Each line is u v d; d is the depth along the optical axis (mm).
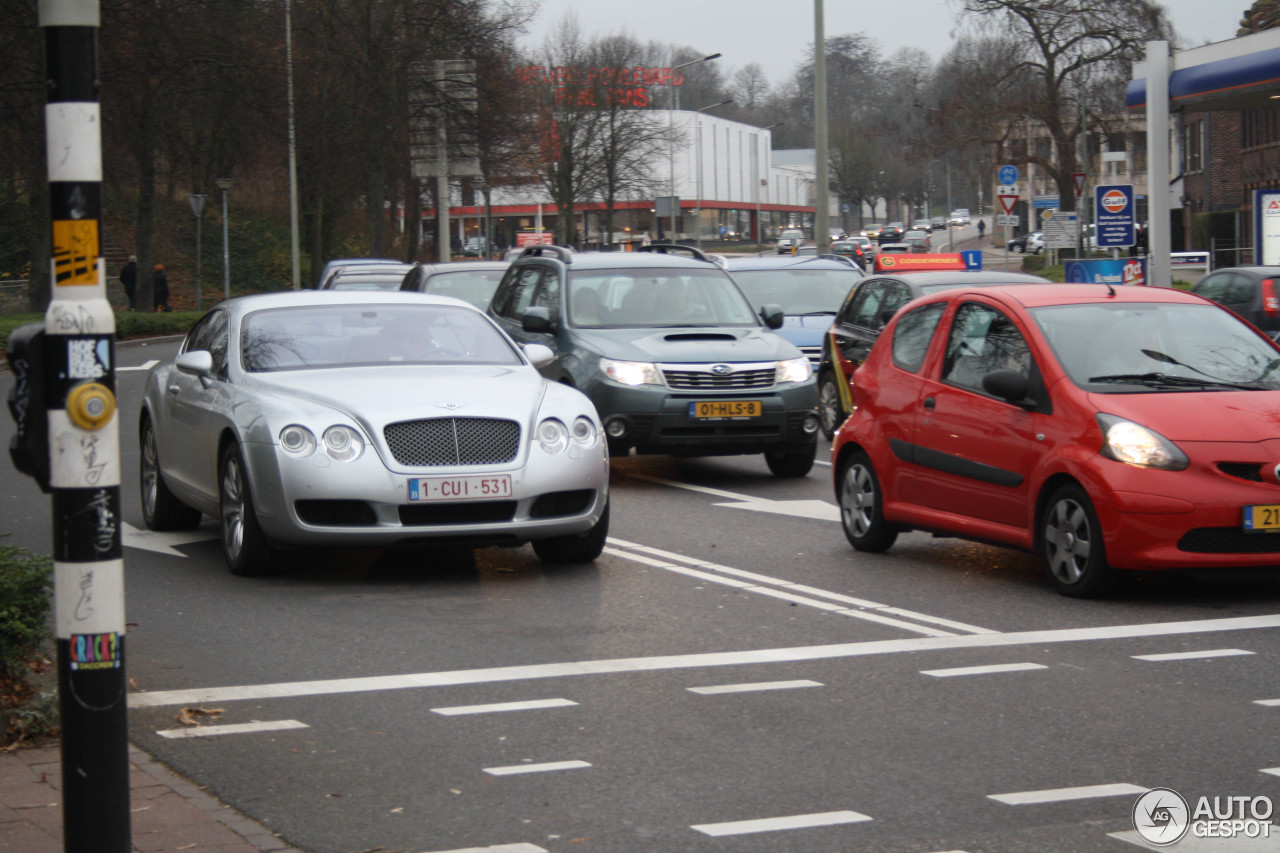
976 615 8430
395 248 81375
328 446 9039
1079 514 8750
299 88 54781
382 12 55469
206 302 63156
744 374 14000
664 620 8336
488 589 9250
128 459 16516
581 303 15062
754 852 4738
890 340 10773
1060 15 59844
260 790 5395
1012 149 63406
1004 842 4809
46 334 3893
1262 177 60375
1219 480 8406
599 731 6145
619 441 13859
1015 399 9219
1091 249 63594
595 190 85250
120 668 3914
